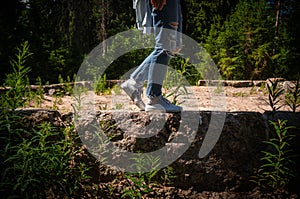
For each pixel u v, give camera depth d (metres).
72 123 2.63
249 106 4.00
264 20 9.77
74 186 2.42
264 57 9.02
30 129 2.54
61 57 12.36
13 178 2.29
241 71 9.12
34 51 11.52
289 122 2.68
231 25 10.30
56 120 2.61
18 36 11.30
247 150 2.62
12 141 2.46
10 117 2.43
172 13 2.60
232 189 2.57
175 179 2.58
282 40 10.70
